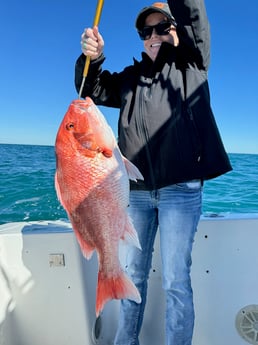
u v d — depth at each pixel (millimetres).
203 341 2100
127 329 1866
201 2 1630
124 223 1575
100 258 1534
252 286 2113
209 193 8828
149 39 1950
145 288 1900
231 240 2137
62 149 1545
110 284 1517
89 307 2068
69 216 1551
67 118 1558
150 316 2164
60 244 2033
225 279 2127
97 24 1700
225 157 1746
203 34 1684
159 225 1770
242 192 8961
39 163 17125
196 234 2139
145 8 1900
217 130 1769
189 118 1700
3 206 7949
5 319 1938
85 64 1779
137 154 1776
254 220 2145
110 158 1558
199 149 1687
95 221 1536
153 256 2168
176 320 1684
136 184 1796
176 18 1682
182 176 1677
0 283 1960
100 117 1589
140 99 1813
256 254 2125
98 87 2002
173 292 1703
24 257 2035
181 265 1698
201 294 2123
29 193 9375
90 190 1529
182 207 1705
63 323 2021
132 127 1810
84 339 2012
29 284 2029
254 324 2072
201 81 1751
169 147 1699
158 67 1838
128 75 2027
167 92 1750
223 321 2104
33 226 2271
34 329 2023
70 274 2027
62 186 1547
